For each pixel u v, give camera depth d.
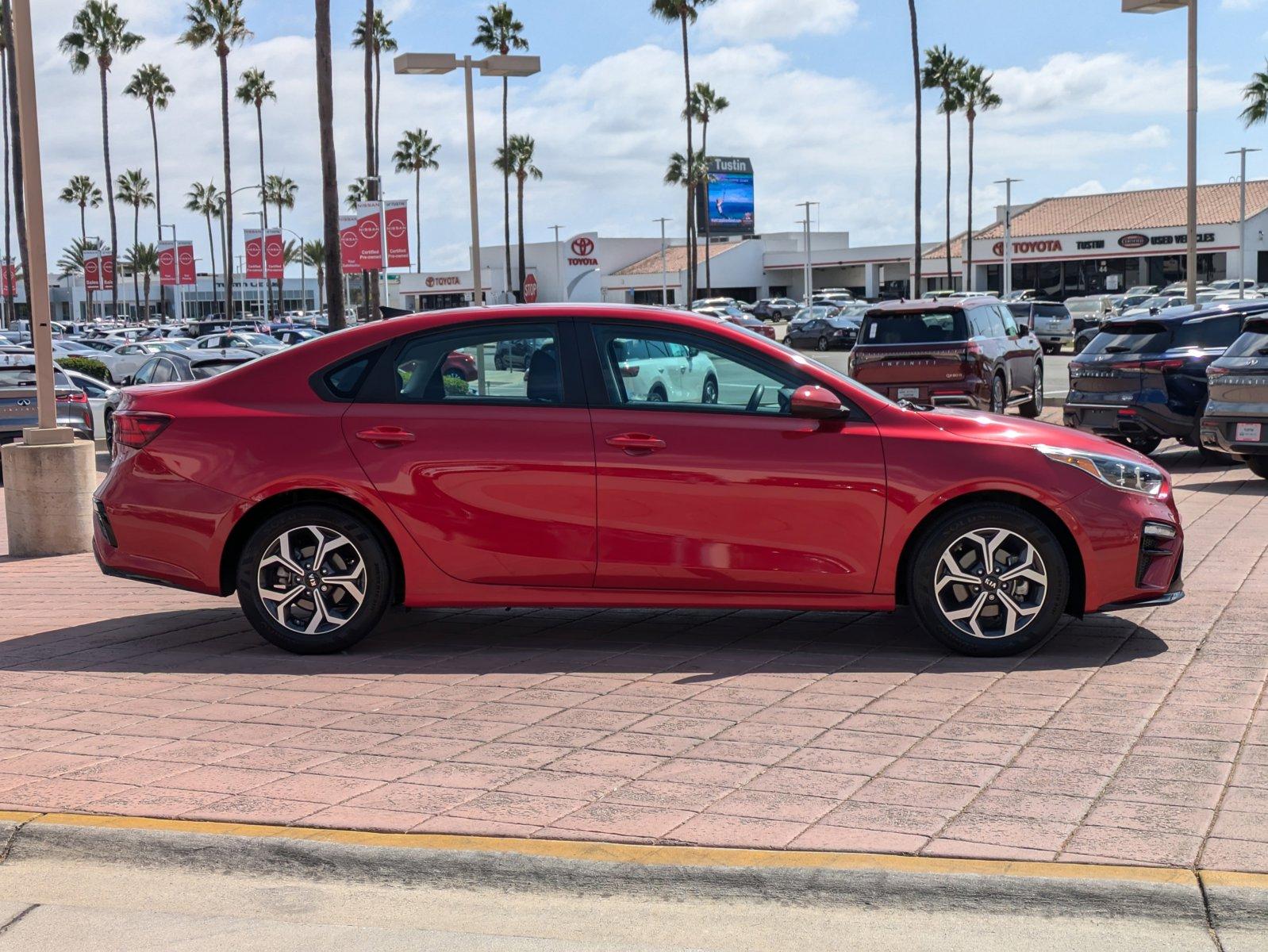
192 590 6.57
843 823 4.10
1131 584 6.25
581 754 4.83
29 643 6.89
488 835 4.05
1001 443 6.23
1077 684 5.71
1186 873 3.66
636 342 6.43
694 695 5.61
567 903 3.78
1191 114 22.73
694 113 85.38
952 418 6.37
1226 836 3.94
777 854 3.86
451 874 3.89
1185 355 14.47
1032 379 20.91
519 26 65.81
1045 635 6.22
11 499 10.20
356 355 6.57
